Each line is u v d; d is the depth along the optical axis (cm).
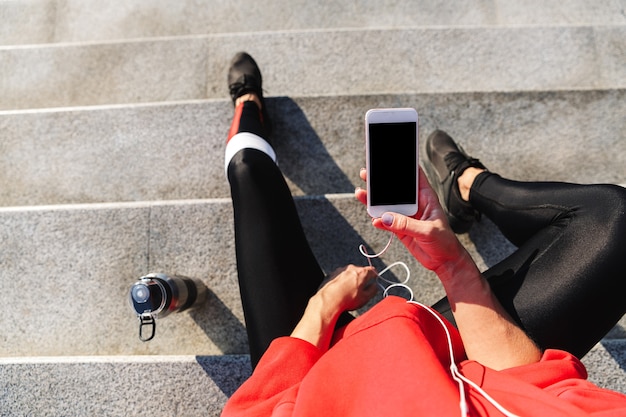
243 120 183
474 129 205
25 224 190
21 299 187
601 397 87
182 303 166
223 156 207
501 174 202
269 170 164
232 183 160
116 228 190
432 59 236
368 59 238
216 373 168
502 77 233
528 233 141
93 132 212
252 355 138
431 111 206
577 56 232
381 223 115
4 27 279
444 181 183
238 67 215
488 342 113
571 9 258
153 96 245
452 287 120
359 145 208
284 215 158
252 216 153
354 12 268
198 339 184
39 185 211
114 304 186
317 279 156
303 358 113
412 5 266
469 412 79
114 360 170
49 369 170
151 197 208
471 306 117
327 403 88
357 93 229
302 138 209
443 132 196
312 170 207
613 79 230
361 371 93
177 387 169
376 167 120
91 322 186
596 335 123
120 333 185
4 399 170
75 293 187
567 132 202
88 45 250
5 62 251
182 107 210
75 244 189
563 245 126
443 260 119
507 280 129
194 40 246
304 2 271
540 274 125
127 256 188
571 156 201
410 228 113
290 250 152
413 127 119
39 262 189
